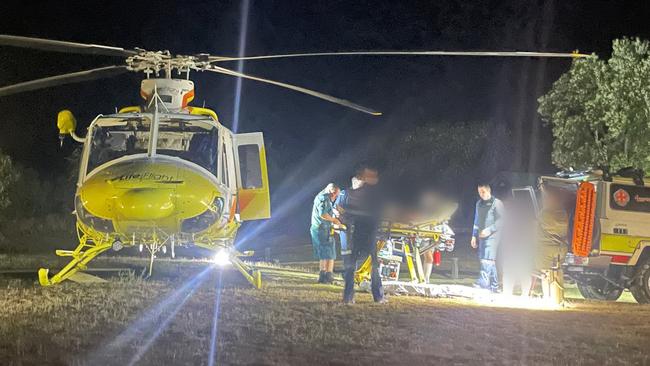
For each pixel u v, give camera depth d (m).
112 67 13.47
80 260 13.27
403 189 12.55
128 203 11.87
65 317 10.05
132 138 13.18
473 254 32.06
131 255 23.16
